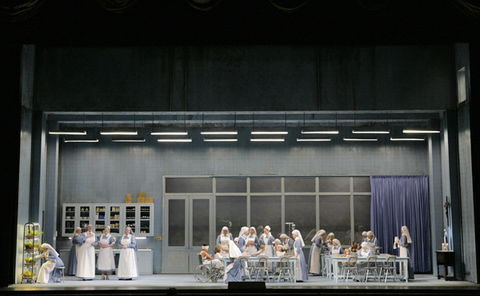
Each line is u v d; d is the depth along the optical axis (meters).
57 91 13.77
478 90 12.51
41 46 13.88
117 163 17.16
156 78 13.75
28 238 13.19
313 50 13.77
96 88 13.73
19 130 12.46
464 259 13.54
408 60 13.76
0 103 12.36
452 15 12.21
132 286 11.84
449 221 14.02
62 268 13.59
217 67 13.77
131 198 16.94
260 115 16.16
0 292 10.65
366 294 10.59
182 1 12.55
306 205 17.17
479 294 10.52
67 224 16.62
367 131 14.98
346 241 17.03
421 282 13.05
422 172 17.00
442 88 13.73
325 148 17.23
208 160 17.23
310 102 13.64
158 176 17.17
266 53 13.77
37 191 13.79
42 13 12.41
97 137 17.23
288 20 12.46
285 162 17.22
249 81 13.72
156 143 17.27
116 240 16.64
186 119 16.16
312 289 10.76
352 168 17.16
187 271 16.84
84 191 17.03
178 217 17.09
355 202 17.16
